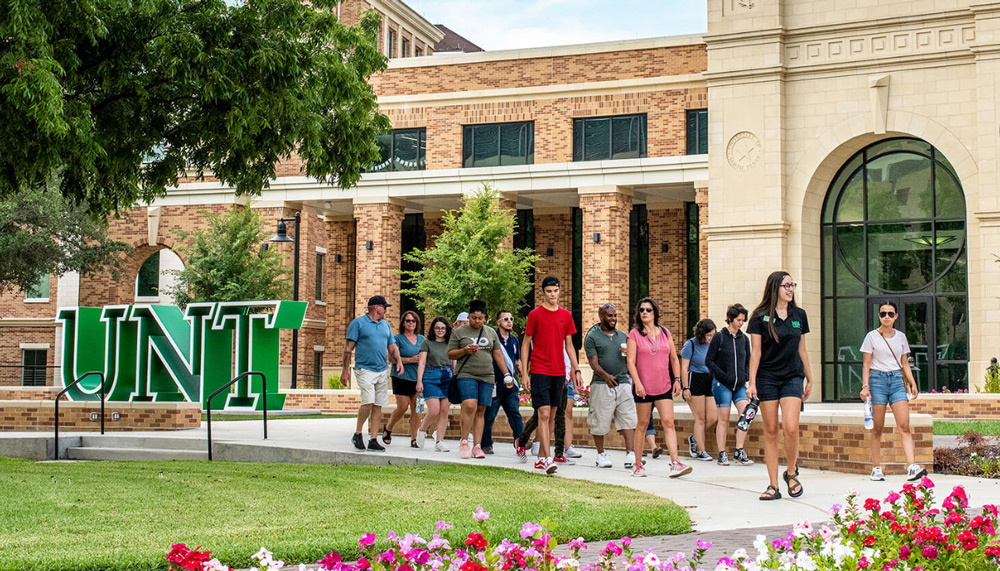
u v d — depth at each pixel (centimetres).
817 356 2956
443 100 4072
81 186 1752
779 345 1093
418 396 1678
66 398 2288
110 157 1702
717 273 2941
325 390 3097
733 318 1449
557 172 3756
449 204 4162
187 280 3834
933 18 2791
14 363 4375
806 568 534
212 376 2353
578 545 573
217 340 2366
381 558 530
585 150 3928
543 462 1323
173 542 812
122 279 4266
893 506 665
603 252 3681
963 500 660
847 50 2877
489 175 3834
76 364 2288
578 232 4203
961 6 2764
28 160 1496
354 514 961
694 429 1515
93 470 1377
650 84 3841
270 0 1697
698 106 3794
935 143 2789
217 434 1823
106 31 1496
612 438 1659
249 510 998
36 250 3556
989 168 2703
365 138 1902
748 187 2923
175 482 1219
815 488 1188
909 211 2925
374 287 3925
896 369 1258
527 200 4078
